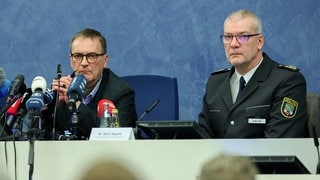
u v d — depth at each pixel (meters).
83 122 7.03
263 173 5.43
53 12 10.92
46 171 5.93
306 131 7.43
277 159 5.29
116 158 3.04
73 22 10.88
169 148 5.76
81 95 6.57
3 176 4.99
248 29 7.34
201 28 10.73
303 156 5.89
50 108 7.23
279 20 10.62
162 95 8.72
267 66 7.43
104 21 10.84
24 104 6.61
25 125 6.66
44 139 6.84
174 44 10.77
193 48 10.74
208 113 7.61
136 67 10.79
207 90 7.72
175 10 10.76
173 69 10.77
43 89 6.40
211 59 10.71
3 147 6.05
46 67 10.91
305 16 10.59
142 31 10.81
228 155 3.19
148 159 5.77
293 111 7.16
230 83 7.53
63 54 10.89
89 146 5.87
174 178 5.75
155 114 8.70
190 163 5.74
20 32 10.97
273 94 7.25
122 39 10.81
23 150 6.00
